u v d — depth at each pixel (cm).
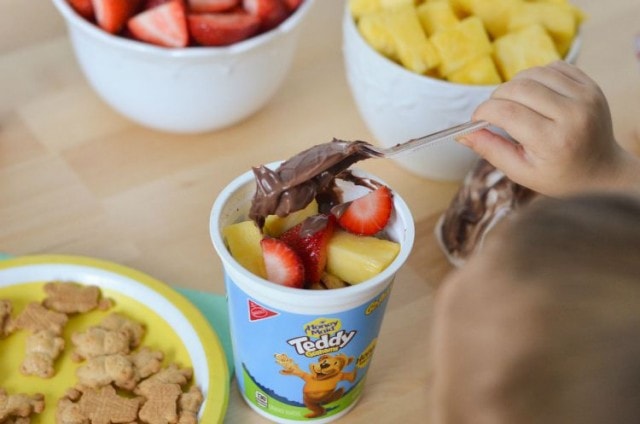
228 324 66
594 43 88
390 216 59
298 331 57
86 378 61
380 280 56
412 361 65
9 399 60
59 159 75
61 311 65
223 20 72
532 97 64
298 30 76
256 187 58
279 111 81
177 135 78
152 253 70
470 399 40
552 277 39
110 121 79
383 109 72
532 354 39
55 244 69
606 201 41
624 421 36
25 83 81
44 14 87
